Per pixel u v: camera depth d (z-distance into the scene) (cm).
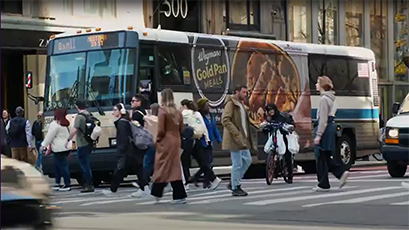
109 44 2095
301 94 2603
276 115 2097
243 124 1731
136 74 2058
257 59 2447
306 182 2161
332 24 4356
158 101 2103
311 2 4228
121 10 3350
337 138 2697
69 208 1569
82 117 1970
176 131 1590
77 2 3209
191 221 1340
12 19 3014
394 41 4669
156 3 3500
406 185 1859
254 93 2419
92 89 2098
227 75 2331
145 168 1784
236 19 3859
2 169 889
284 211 1455
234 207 1534
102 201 1712
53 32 3127
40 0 3102
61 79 2153
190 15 3650
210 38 2292
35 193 903
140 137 1770
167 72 2141
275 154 2086
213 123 2047
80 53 2134
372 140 2875
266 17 3997
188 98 2192
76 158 2109
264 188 1952
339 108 2725
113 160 2045
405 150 2178
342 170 1833
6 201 872
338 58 2764
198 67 2239
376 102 2916
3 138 1107
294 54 2589
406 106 2372
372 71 2914
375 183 2034
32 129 2556
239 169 1742
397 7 4684
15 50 3058
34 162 2533
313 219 1340
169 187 1920
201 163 1952
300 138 2583
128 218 1393
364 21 4516
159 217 1402
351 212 1425
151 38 2108
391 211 1433
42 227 908
